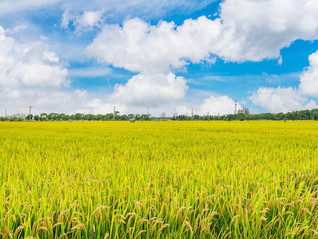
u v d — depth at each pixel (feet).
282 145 38.93
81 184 13.00
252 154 26.43
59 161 21.16
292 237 8.76
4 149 31.55
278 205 10.30
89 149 31.42
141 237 9.11
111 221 8.91
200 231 9.14
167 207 9.38
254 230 9.04
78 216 8.64
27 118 504.02
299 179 14.84
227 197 10.79
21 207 9.92
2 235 7.84
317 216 9.90
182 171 15.17
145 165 19.36
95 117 598.75
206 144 39.45
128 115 597.11
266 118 467.11
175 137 54.03
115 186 11.78
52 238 8.32
